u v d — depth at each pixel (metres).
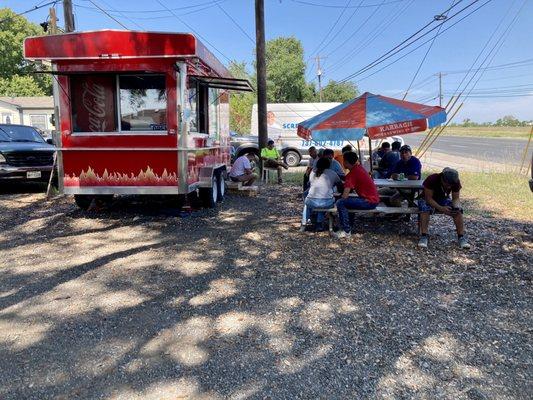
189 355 3.43
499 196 10.56
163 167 7.84
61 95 7.84
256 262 5.63
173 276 5.14
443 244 6.38
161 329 3.84
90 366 3.29
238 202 10.12
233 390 3.00
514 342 3.62
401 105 7.56
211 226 7.61
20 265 5.51
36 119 44.03
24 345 3.58
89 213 8.60
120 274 5.20
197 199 9.41
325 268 5.38
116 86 7.86
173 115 7.70
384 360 3.36
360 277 5.07
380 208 6.76
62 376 3.16
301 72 57.06
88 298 4.51
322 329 3.84
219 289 4.73
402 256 5.84
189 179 8.05
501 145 34.94
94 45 7.35
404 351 3.48
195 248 6.27
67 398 2.92
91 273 5.23
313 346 3.56
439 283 4.88
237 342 3.62
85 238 6.80
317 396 2.94
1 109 42.91
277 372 3.21
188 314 4.14
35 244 6.46
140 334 3.76
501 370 3.23
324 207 6.92
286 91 56.84
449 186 6.06
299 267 5.43
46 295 4.58
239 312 4.17
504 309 4.23
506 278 5.03
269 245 6.40
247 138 18.61
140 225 7.66
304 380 3.11
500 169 16.56
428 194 6.18
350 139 7.21
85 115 7.94
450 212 6.09
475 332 3.78
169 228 7.46
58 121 7.91
